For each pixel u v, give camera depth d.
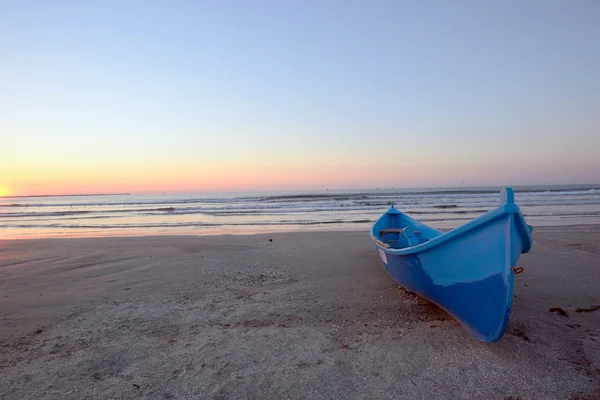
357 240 11.09
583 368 3.33
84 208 36.81
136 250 9.81
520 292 5.57
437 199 37.69
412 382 3.17
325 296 5.66
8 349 3.94
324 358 3.61
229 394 3.04
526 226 3.65
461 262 3.88
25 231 17.42
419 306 5.09
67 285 6.40
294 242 10.93
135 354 3.78
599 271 6.74
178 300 5.56
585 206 24.97
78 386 3.19
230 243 10.94
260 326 4.48
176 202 43.25
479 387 3.07
